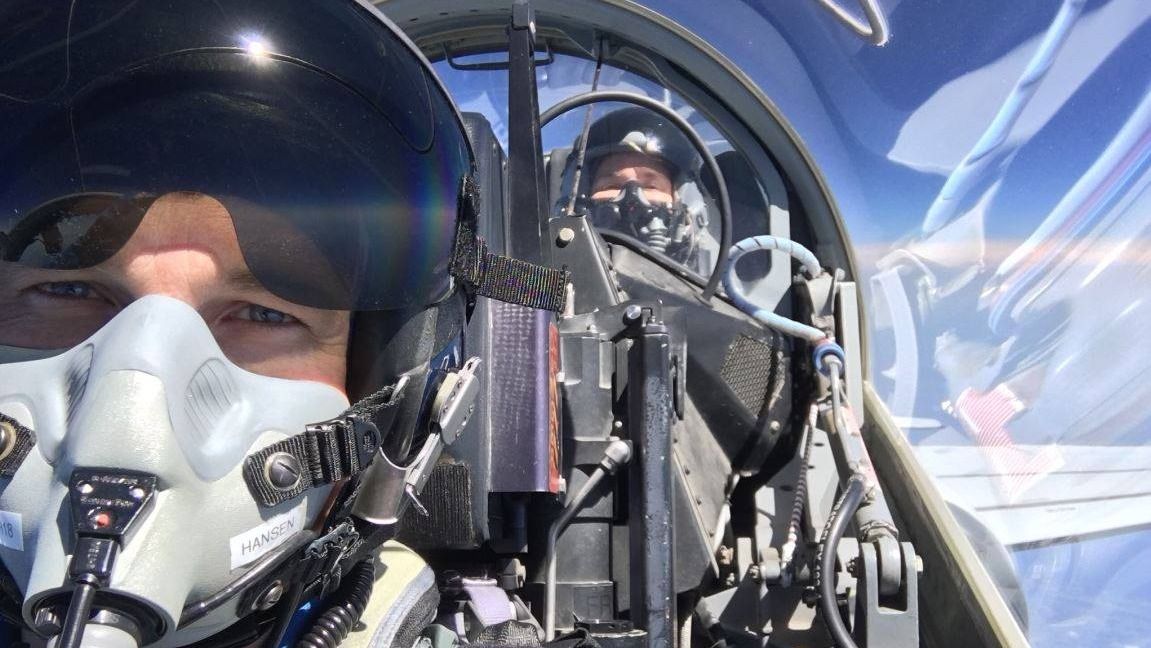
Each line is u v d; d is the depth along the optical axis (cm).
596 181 164
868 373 157
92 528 47
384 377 66
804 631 132
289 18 61
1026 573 167
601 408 112
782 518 140
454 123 73
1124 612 160
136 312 52
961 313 195
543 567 108
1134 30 177
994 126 182
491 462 98
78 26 57
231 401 54
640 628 98
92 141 55
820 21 165
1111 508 172
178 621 51
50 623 49
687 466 131
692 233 162
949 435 189
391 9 151
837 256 161
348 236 61
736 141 163
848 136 181
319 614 67
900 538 146
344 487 62
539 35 165
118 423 49
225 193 57
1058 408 188
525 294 79
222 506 52
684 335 114
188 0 59
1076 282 193
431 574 78
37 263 56
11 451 52
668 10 160
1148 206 187
